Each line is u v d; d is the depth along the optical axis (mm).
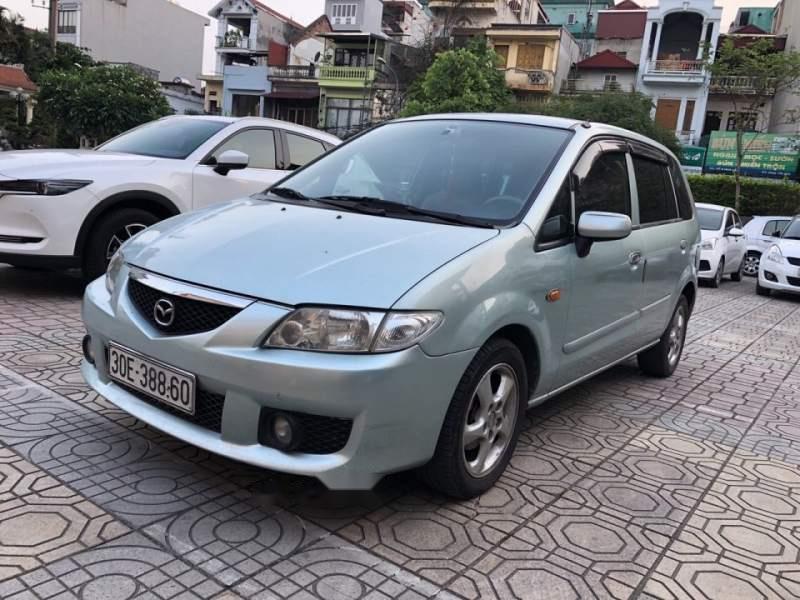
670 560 2688
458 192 3426
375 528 2699
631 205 4266
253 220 3178
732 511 3186
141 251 3043
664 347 5238
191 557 2393
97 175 5598
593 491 3240
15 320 5055
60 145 28781
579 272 3451
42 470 2889
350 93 39656
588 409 4523
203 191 6199
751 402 5102
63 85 24375
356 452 2455
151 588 2209
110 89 24125
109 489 2791
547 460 3566
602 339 3930
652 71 37469
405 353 2459
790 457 4000
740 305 10922
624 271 3996
